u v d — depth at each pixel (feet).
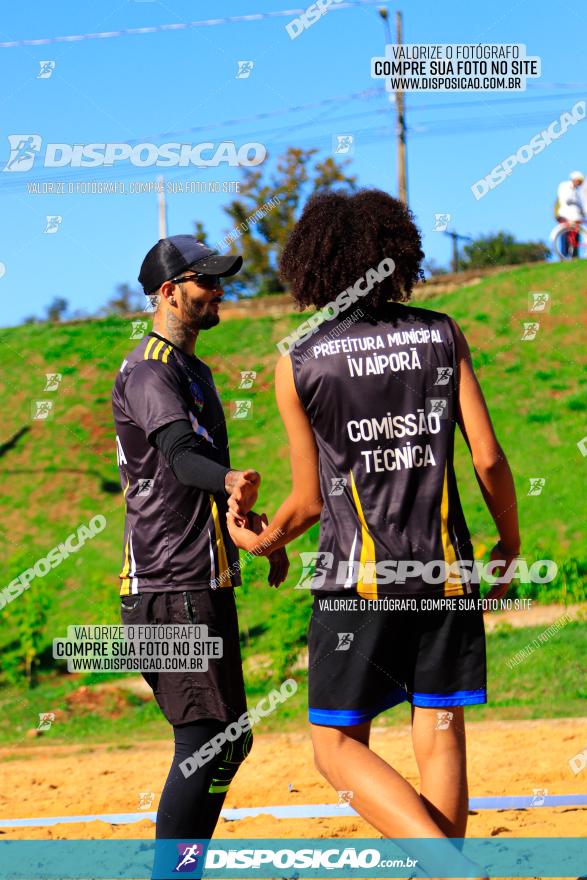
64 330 73.31
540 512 50.06
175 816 13.58
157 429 13.33
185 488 13.89
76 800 23.62
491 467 11.41
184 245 14.90
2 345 71.92
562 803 20.12
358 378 11.17
